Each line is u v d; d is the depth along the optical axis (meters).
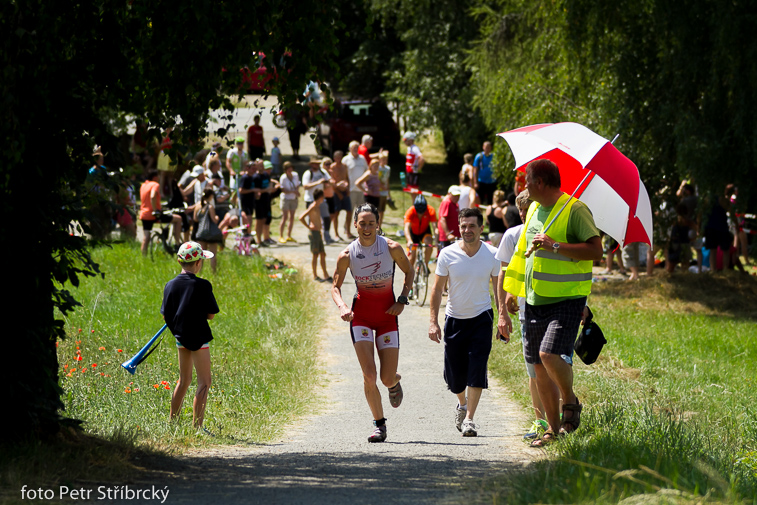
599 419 15.91
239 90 14.02
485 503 10.04
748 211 41.22
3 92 11.26
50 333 13.05
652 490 9.43
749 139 35.41
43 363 12.80
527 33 45.53
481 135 65.69
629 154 38.31
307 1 13.15
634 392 20.78
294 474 12.58
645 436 13.82
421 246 34.78
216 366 23.27
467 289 16.83
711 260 41.59
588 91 40.94
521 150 14.41
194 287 16.94
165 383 19.98
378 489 11.38
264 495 10.92
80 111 12.93
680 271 43.16
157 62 12.95
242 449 15.48
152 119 13.72
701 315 34.41
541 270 13.81
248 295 33.16
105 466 12.25
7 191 12.21
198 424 17.02
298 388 22.34
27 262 12.71
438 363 25.97
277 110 15.29
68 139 12.99
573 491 9.56
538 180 13.81
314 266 38.47
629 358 25.14
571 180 14.76
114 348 24.03
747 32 34.62
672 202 40.75
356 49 74.00
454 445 16.05
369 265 15.93
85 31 12.59
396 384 16.70
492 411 20.19
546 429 15.45
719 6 34.44
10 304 12.61
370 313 16.28
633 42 38.06
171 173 52.38
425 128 67.25
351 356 26.83
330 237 47.69
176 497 10.66
